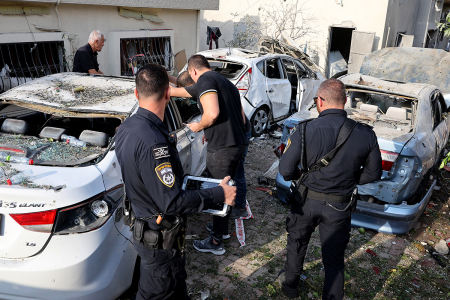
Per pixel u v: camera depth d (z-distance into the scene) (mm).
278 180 4336
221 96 3031
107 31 7457
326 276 2570
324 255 2584
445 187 5262
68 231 2127
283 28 12242
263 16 13031
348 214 2496
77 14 6773
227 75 6590
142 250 1973
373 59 6875
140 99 1917
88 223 2203
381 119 4316
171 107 3648
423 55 6488
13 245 2092
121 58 7918
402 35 12438
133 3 7574
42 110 2920
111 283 2318
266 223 4047
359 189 3797
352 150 2365
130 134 1829
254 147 6398
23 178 2203
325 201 2465
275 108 7102
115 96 3191
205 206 1928
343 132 2377
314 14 12078
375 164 2436
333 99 2459
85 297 2189
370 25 11312
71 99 3090
